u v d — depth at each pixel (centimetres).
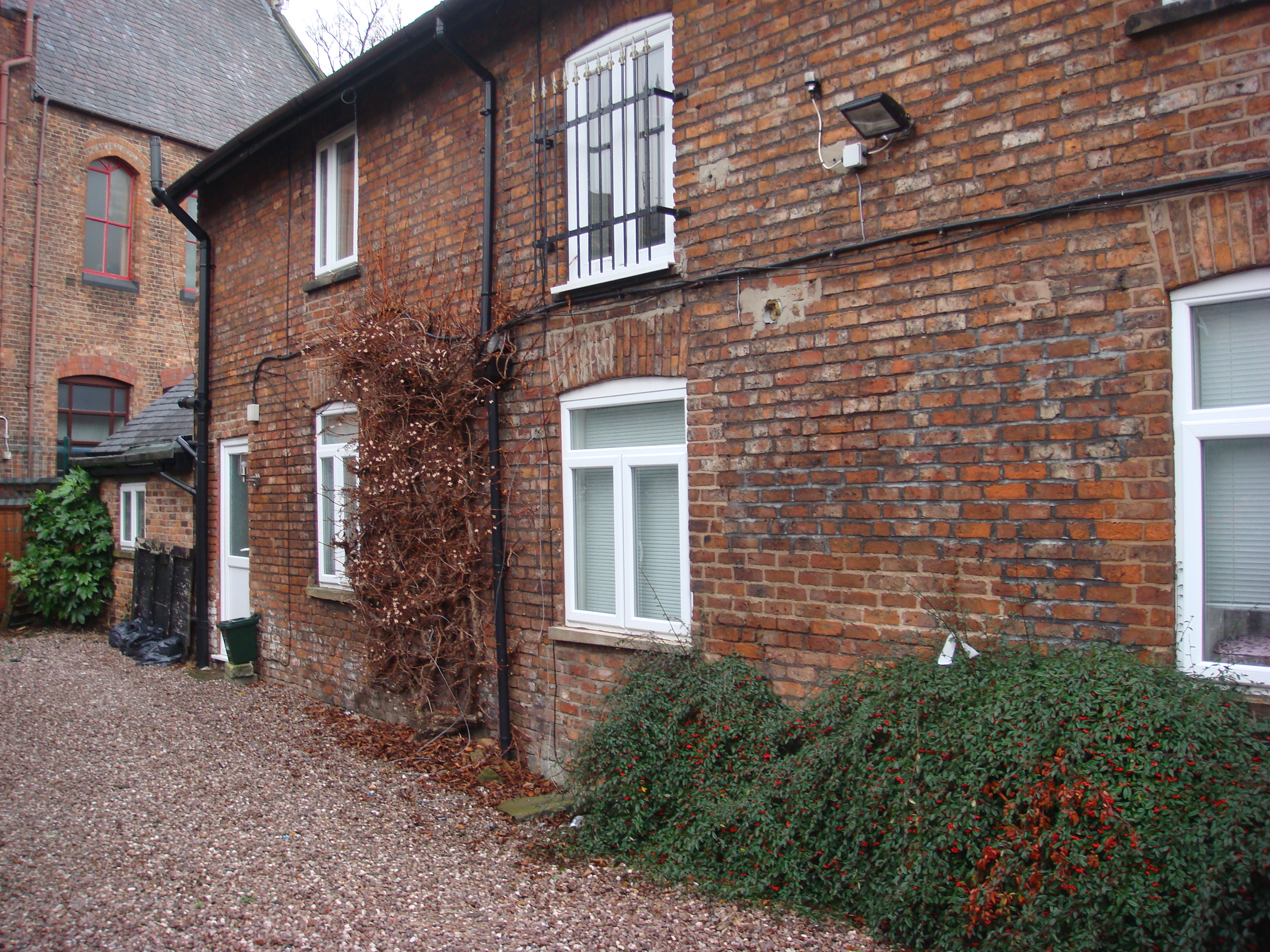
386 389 707
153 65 1903
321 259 860
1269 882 273
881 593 431
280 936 378
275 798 568
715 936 368
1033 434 385
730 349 496
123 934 378
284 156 909
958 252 408
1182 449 354
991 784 337
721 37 504
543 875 443
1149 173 358
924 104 421
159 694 874
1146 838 291
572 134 604
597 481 594
